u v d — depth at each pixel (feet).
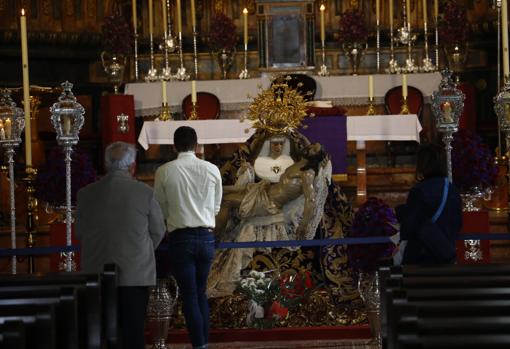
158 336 34.30
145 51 65.26
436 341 19.34
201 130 48.52
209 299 37.78
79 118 35.86
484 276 25.40
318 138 44.55
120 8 65.21
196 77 61.36
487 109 64.44
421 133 56.85
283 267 38.68
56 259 38.04
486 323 20.02
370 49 64.64
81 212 29.84
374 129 47.96
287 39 58.23
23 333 19.07
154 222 29.86
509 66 40.96
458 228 29.50
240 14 66.64
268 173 39.65
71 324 23.71
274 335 37.09
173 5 65.82
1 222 49.96
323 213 39.14
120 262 29.25
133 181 29.91
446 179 29.53
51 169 37.73
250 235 38.86
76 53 64.80
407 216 29.19
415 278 24.67
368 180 54.19
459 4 58.75
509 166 39.32
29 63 63.87
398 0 65.87
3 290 25.08
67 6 65.00
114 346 28.12
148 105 54.90
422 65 63.87
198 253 32.04
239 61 65.31
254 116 40.68
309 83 54.95
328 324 37.70
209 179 32.17
